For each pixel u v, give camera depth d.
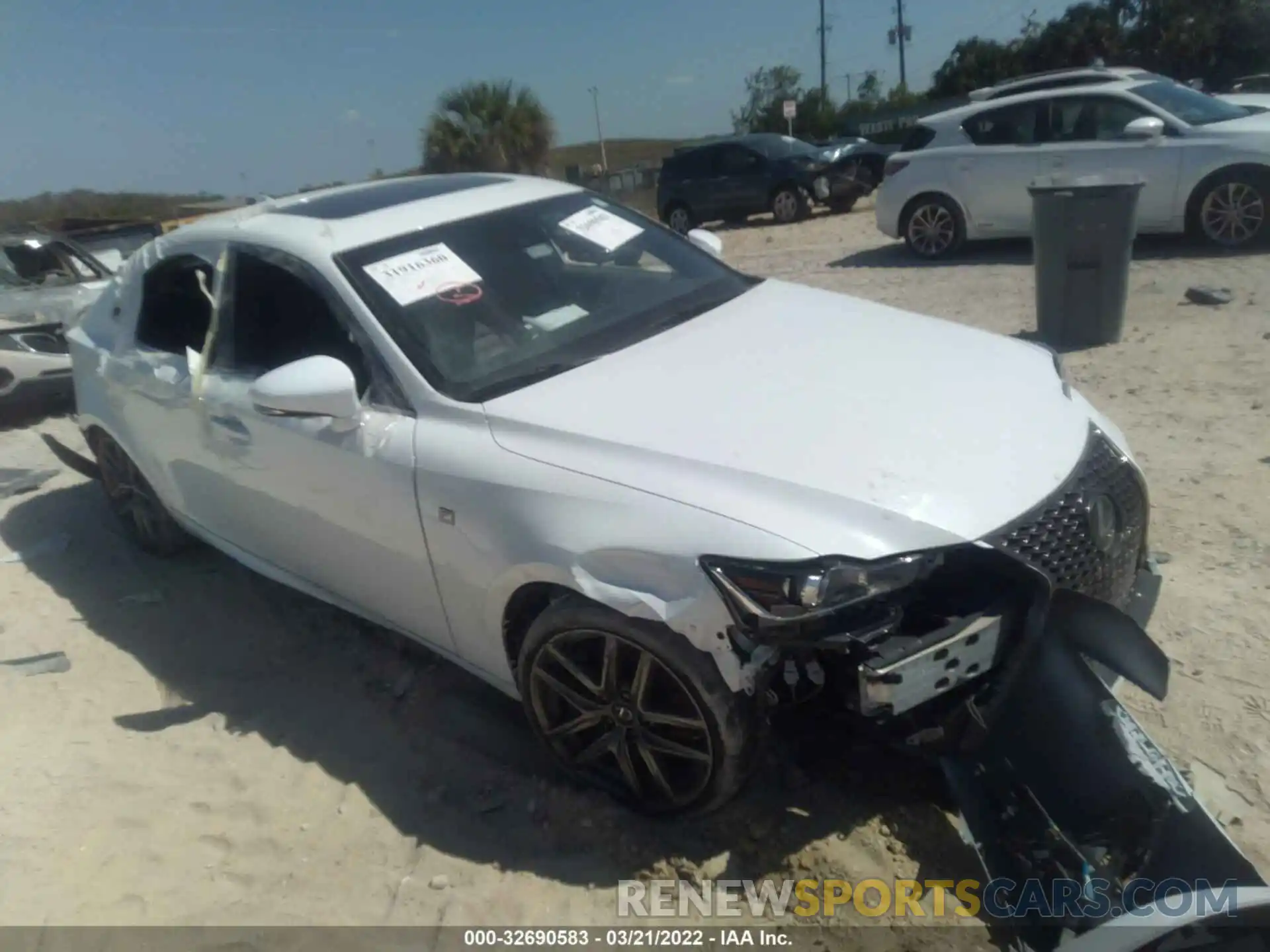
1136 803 2.59
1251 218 9.62
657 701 2.94
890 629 2.58
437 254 3.84
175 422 4.32
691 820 3.10
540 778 3.38
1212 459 5.02
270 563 4.29
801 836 3.01
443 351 3.50
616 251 4.24
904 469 2.79
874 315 3.92
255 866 3.16
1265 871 2.69
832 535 2.61
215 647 4.41
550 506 2.94
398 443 3.35
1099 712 2.71
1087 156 10.29
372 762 3.57
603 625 2.88
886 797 3.11
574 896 2.93
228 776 3.56
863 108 46.88
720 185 18.17
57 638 4.59
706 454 2.87
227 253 4.14
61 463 7.00
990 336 3.83
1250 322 7.26
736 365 3.38
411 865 3.11
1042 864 2.64
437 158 29.53
